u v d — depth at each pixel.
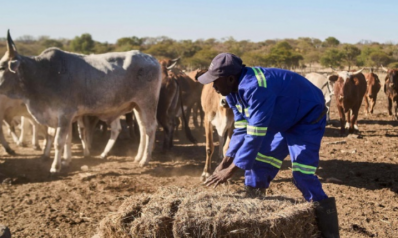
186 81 13.42
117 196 7.41
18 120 13.32
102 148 11.84
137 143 12.62
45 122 8.96
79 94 8.96
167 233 3.75
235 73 4.16
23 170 9.38
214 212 3.83
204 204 3.98
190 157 10.64
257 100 4.05
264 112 4.07
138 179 8.49
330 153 10.51
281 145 4.55
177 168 9.45
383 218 6.13
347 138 12.64
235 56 4.21
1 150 11.44
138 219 3.78
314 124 4.32
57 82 8.77
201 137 13.72
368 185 7.80
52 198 7.30
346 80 12.86
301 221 4.05
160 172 9.09
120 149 11.73
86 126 10.44
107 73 9.16
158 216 3.75
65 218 6.31
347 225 5.81
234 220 3.71
